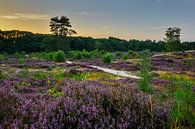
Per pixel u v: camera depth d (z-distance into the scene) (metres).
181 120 5.81
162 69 37.00
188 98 6.55
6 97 6.05
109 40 149.75
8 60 58.81
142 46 142.75
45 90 10.73
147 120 5.20
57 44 116.12
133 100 5.72
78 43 140.25
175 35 99.75
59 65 39.53
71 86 6.98
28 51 125.62
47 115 4.76
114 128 4.73
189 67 43.56
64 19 118.25
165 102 6.95
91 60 64.88
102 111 5.04
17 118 4.91
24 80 14.02
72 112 4.91
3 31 123.75
